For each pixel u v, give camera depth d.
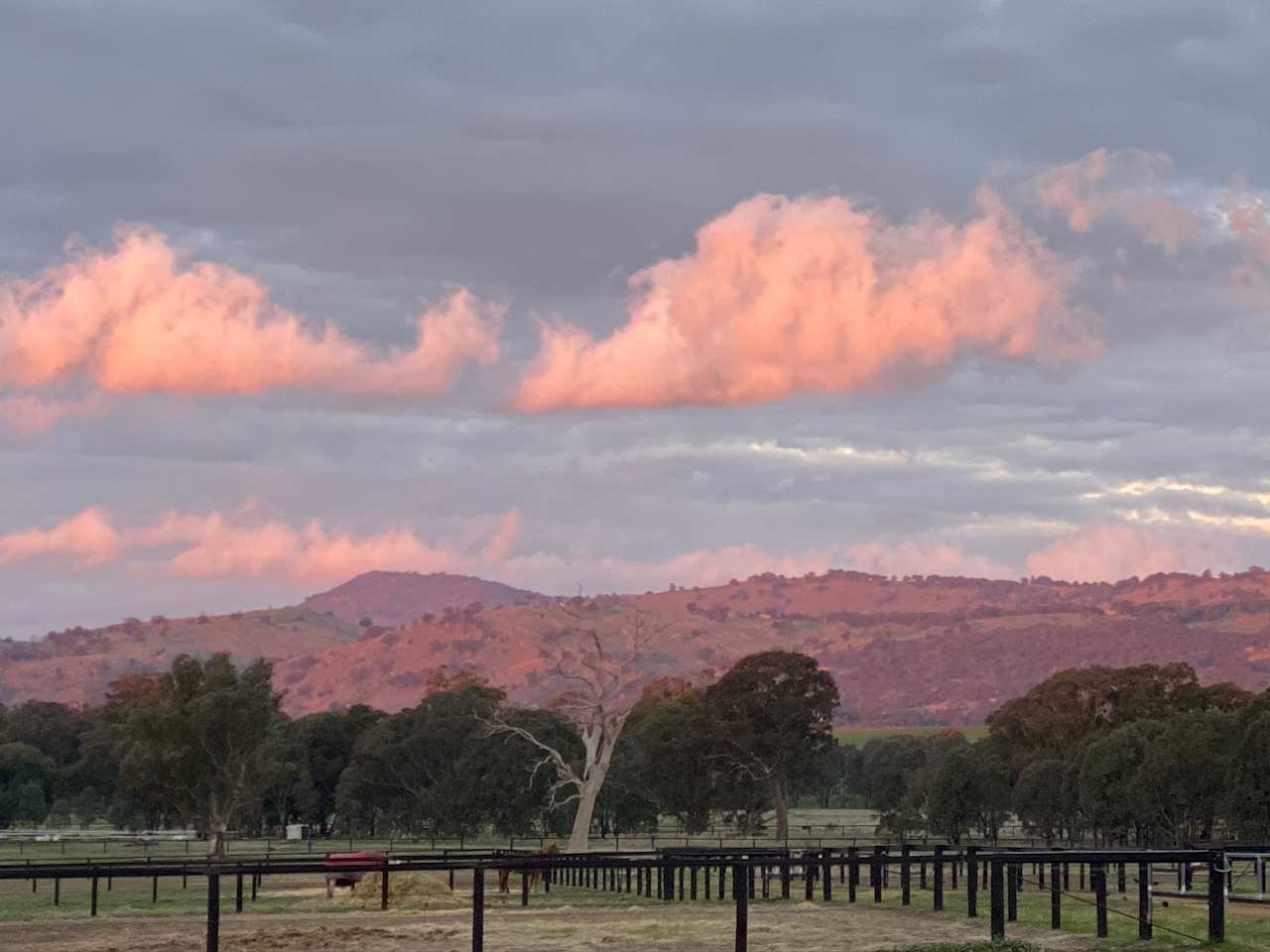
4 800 146.25
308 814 143.00
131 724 112.50
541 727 130.25
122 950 32.31
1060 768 108.25
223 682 115.25
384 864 30.33
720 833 139.25
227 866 29.14
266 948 32.81
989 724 136.12
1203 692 124.25
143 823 141.00
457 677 183.88
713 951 30.64
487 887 56.84
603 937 33.78
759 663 135.88
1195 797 92.75
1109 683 126.31
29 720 165.00
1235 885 50.72
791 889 51.91
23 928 37.97
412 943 33.31
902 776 134.75
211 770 114.00
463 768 129.50
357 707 151.12
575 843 95.62
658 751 136.25
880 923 36.25
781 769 135.38
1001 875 30.19
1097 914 31.38
